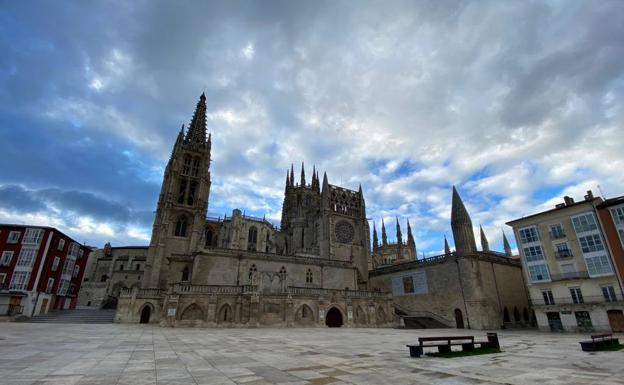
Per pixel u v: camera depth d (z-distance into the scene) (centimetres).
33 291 5278
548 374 1254
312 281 6272
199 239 7169
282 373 1231
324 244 8500
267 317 4609
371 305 5553
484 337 3481
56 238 5909
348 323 5225
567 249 4656
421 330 4966
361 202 9400
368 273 7975
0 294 5100
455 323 5622
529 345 2505
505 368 1384
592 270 4372
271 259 6025
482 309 5278
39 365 1298
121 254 9412
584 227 4547
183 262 5775
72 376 1109
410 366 1424
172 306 4188
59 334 2727
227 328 4247
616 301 4044
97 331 3184
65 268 6231
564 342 2794
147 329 3666
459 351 1912
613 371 1320
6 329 3038
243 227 8769
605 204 4362
